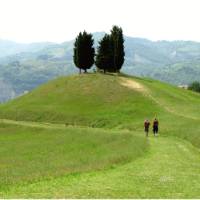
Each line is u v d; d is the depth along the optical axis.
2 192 23.72
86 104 100.69
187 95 113.88
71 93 109.38
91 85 112.31
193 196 23.22
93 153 47.75
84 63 124.94
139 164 34.88
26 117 98.12
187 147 50.53
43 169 33.88
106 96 103.56
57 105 102.81
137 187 25.47
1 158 50.09
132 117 87.75
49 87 118.00
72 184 26.17
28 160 46.38
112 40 126.25
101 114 92.12
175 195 23.41
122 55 126.44
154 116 85.88
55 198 22.19
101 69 128.75
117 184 26.31
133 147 46.06
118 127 81.56
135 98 99.88
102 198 22.39
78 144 59.50
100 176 29.00
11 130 84.38
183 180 28.11
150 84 117.50
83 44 124.12
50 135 74.44
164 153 43.59
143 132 72.94
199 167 34.47
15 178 28.81
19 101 113.81
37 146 61.94
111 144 53.97
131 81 116.00
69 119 92.38
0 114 104.38
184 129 66.19
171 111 89.31
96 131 71.12
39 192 23.77
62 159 43.88
